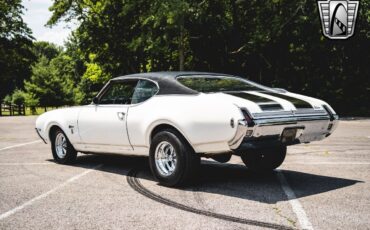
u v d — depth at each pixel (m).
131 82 6.48
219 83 6.09
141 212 4.49
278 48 31.30
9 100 75.25
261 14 29.66
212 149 5.26
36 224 4.12
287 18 28.52
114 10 31.38
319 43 29.59
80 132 7.20
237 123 4.86
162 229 3.89
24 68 48.75
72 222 4.16
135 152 6.35
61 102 61.62
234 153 5.77
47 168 7.38
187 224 4.04
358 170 7.03
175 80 5.91
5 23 46.06
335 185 5.82
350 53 31.12
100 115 6.78
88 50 33.47
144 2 28.00
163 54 31.06
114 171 7.02
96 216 4.36
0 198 5.20
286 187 5.69
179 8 24.30
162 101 5.82
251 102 5.16
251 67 32.78
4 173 6.90
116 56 33.03
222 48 32.00
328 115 5.86
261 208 4.62
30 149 10.25
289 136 5.40
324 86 32.22
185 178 5.53
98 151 7.08
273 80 33.09
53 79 60.94
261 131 4.99
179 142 5.49
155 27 25.72
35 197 5.22
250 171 6.99
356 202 4.88
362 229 3.88
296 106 5.51
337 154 9.02
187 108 5.41
